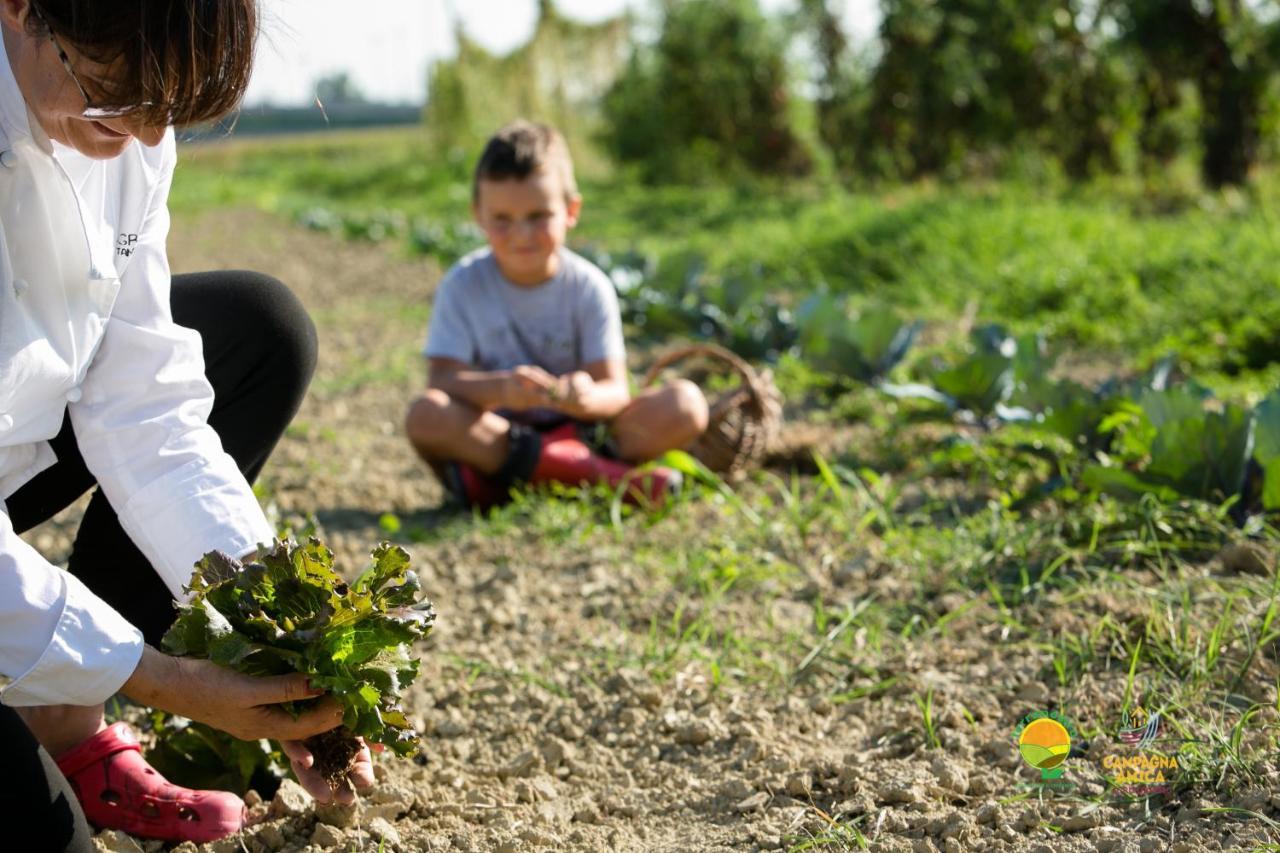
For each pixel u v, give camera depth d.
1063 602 2.64
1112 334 5.70
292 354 2.10
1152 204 10.46
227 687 1.58
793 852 1.83
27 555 1.50
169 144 1.81
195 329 2.02
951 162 12.27
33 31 1.32
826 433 4.33
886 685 2.39
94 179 1.68
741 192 14.53
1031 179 11.84
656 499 3.54
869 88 13.15
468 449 3.62
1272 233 6.78
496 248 3.76
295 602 1.63
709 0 16.38
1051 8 11.49
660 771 2.18
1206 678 2.21
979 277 6.95
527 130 3.78
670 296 6.37
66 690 1.51
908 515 3.42
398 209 15.75
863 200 10.76
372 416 5.07
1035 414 3.54
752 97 16.25
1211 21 10.09
